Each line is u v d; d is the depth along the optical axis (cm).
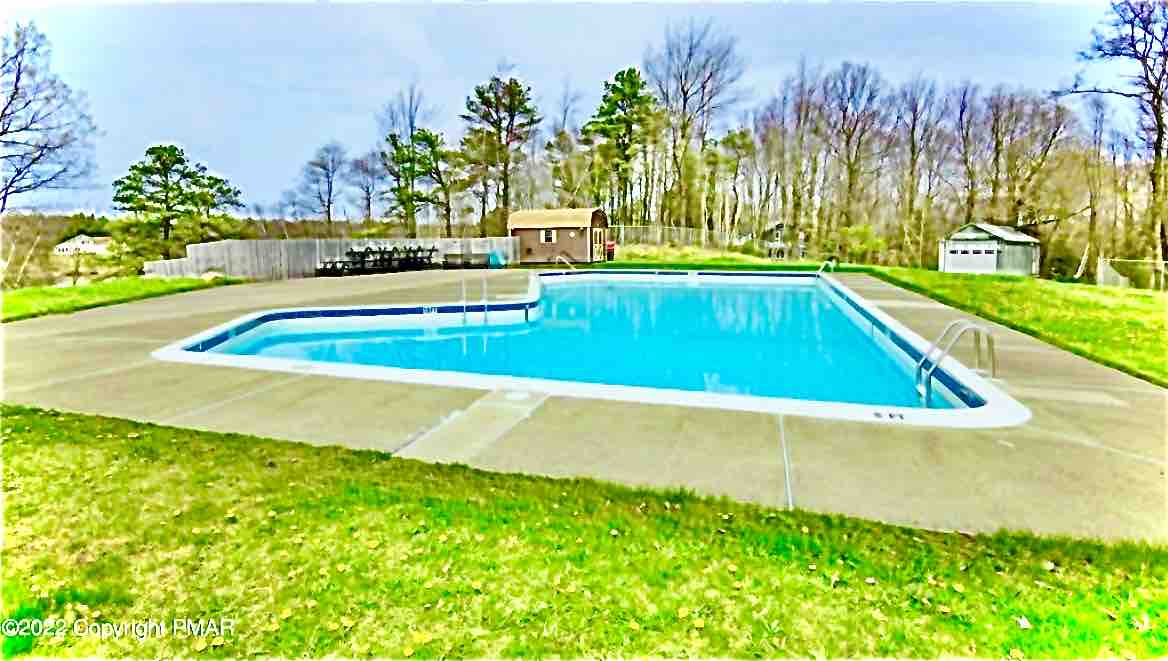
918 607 220
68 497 309
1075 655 197
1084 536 271
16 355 672
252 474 340
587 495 313
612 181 3653
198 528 278
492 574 242
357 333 1092
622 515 291
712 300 1592
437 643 203
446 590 232
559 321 1247
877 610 219
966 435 403
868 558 252
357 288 1597
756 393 677
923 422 428
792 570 244
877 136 3428
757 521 284
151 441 394
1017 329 844
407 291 1512
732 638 205
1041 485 325
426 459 366
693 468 350
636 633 208
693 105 3438
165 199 2909
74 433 409
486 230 3516
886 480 332
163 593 231
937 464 354
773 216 3878
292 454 372
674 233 3469
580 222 2756
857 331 1129
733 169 3847
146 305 1193
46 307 1096
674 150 3509
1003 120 3073
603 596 228
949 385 600
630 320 1263
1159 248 2166
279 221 3447
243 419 445
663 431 414
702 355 910
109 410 467
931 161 3362
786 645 202
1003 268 2561
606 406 471
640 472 345
